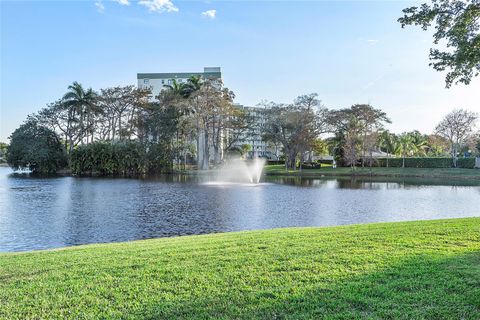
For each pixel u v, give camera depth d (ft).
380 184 111.96
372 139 163.22
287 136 190.60
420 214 54.34
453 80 29.14
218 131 189.78
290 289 14.76
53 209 58.54
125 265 18.92
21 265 19.62
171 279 16.47
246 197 75.05
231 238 26.61
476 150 184.65
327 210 57.52
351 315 12.21
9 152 173.88
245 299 13.89
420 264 17.61
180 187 98.58
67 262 20.10
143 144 167.43
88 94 168.55
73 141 176.96
